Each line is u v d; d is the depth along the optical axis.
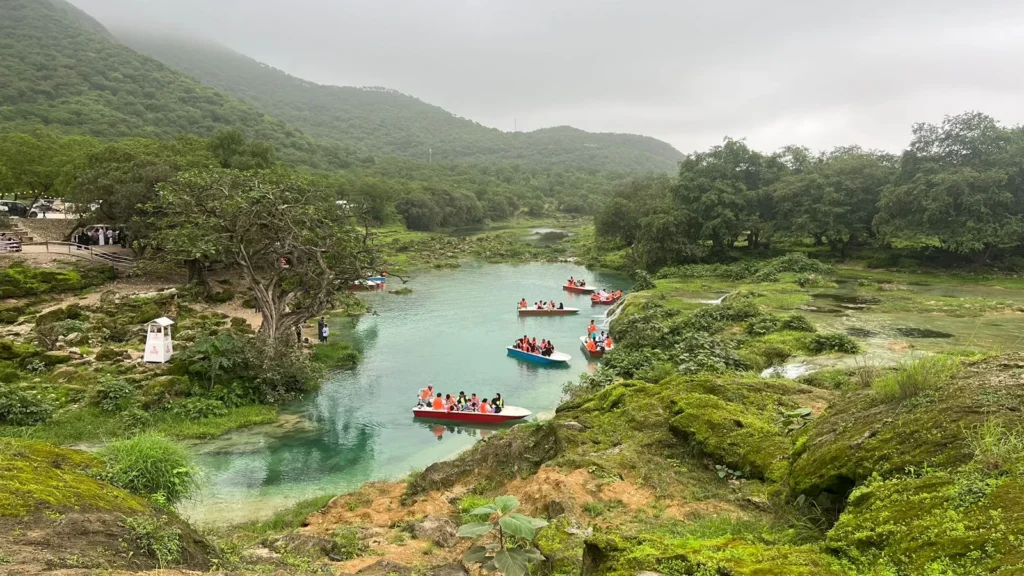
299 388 24.61
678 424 13.00
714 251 58.81
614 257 69.31
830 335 23.27
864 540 5.58
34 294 37.00
